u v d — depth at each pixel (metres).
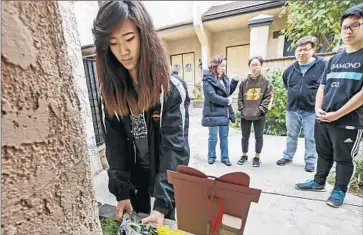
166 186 0.77
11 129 0.26
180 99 0.79
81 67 1.52
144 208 1.02
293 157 2.42
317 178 1.74
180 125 0.79
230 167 2.27
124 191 0.89
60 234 0.34
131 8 0.61
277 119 3.45
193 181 0.62
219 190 0.58
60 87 0.33
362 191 1.67
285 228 1.31
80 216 0.38
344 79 1.38
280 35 5.07
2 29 0.24
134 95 0.77
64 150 0.34
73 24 1.33
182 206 0.66
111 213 0.89
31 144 0.29
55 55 0.32
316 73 1.98
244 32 5.85
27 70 0.28
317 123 1.64
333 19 3.38
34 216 0.30
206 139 3.04
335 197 1.52
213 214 0.61
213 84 2.22
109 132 0.90
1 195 0.26
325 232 1.28
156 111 0.78
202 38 5.68
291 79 2.16
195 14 5.35
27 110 0.28
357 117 1.36
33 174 0.29
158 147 0.86
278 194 1.69
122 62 0.68
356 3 3.11
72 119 0.35
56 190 0.33
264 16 4.67
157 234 0.65
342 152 1.46
